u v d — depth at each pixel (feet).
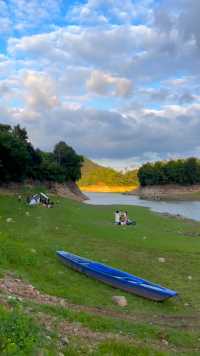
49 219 147.95
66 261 73.00
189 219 214.69
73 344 36.24
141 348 39.01
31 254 71.15
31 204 196.44
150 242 114.93
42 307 44.04
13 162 328.49
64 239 107.14
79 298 55.01
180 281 75.72
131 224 158.40
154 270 82.64
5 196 234.38
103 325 44.09
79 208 226.99
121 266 83.15
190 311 59.06
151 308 58.03
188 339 46.62
